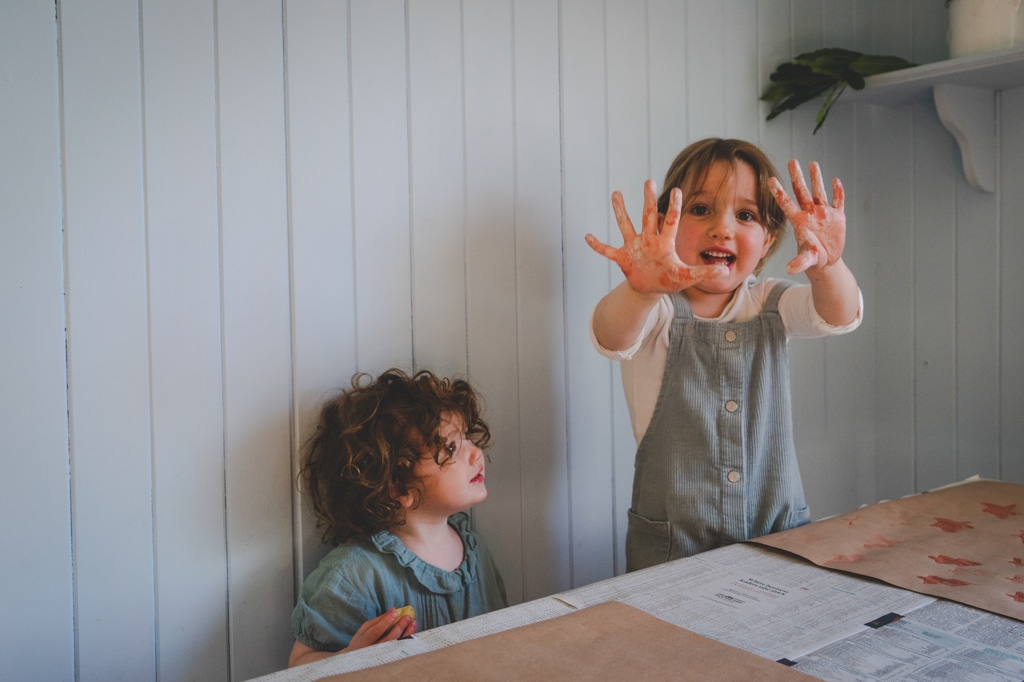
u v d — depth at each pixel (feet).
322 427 3.34
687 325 3.51
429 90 3.64
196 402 3.07
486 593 3.60
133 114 2.90
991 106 5.08
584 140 4.18
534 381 4.05
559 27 4.08
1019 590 2.41
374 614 3.13
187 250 3.02
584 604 2.38
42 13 2.71
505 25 3.88
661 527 3.50
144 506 2.97
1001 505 3.34
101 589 2.89
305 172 3.30
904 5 5.58
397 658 2.04
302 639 3.08
